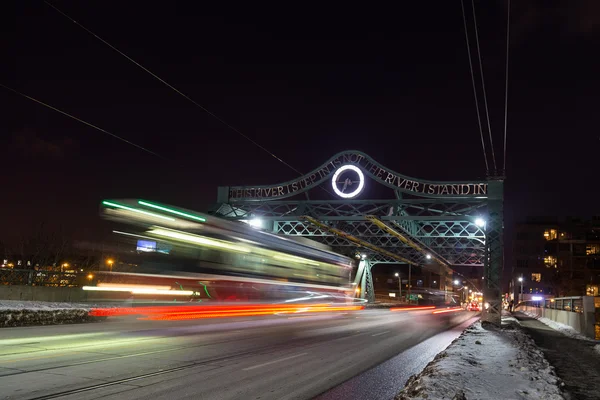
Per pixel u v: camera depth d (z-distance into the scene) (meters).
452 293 149.62
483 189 41.62
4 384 8.43
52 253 60.62
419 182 42.66
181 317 20.83
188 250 20.97
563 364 14.58
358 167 44.06
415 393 7.92
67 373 9.51
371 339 20.06
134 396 8.00
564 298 34.81
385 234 49.69
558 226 100.88
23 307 19.28
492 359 12.55
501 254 33.97
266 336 18.11
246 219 46.22
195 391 8.58
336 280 33.91
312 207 45.28
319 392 9.12
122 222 20.05
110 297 21.42
